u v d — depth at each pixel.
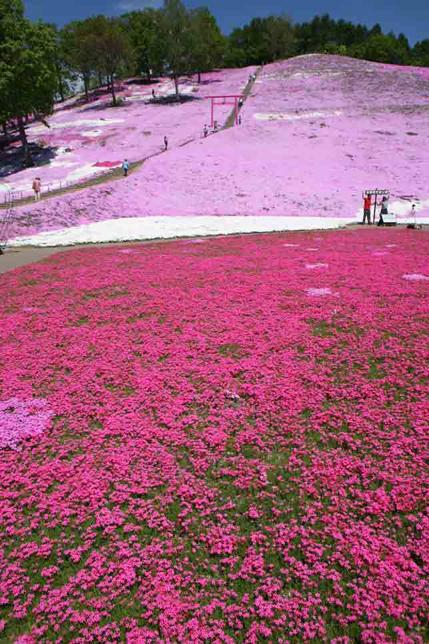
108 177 44.38
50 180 46.19
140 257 22.23
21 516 6.75
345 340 11.88
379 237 25.97
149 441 8.23
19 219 32.12
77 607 5.43
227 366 10.63
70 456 7.99
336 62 88.88
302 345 11.62
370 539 6.09
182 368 10.67
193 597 5.48
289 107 63.22
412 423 8.35
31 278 18.91
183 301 15.16
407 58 132.38
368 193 32.12
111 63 79.69
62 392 9.83
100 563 5.92
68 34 85.38
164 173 41.41
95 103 84.75
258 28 122.00
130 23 102.56
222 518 6.61
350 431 8.33
